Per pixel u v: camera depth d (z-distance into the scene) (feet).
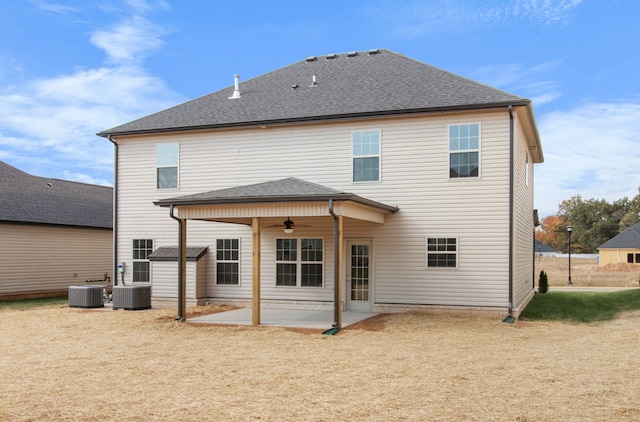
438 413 20.70
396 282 51.85
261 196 41.63
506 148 48.73
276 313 51.88
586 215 278.87
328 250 54.70
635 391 23.56
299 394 23.47
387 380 25.86
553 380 25.68
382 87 57.52
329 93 59.11
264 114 57.00
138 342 37.17
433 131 51.13
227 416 20.49
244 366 29.25
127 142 62.18
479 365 29.14
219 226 58.85
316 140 55.01
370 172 53.11
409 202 51.67
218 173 58.44
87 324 45.75
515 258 48.96
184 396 23.27
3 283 71.61
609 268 158.61
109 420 20.06
